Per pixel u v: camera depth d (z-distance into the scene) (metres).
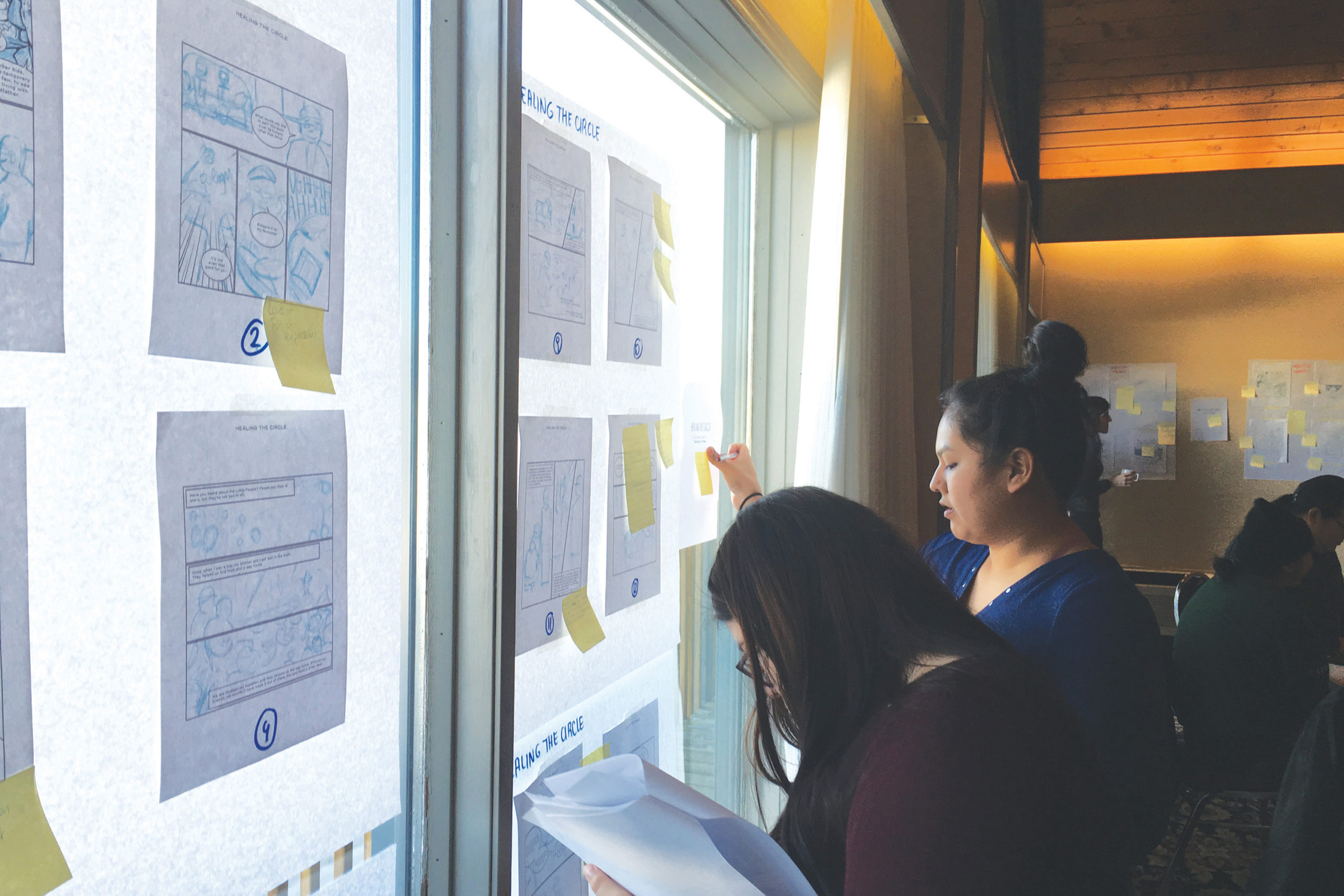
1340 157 5.10
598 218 1.18
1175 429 5.49
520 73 0.74
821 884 0.81
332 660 0.68
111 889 0.52
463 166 0.74
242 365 0.60
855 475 1.67
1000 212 3.71
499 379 0.73
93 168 0.50
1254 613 2.50
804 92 1.76
